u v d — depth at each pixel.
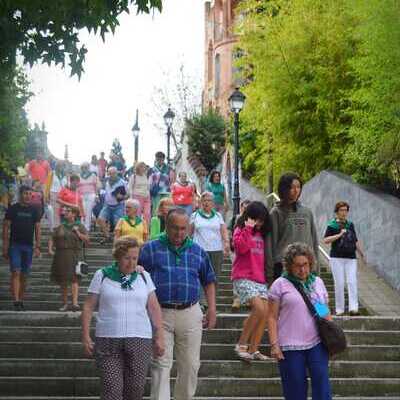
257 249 11.54
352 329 13.09
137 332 8.48
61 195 19.77
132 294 8.54
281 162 25.62
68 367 11.53
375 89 18.92
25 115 21.67
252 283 11.49
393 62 18.48
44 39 11.72
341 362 11.83
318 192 22.89
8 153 21.36
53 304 15.73
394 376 11.80
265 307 11.49
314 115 24.59
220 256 14.87
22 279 14.98
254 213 11.42
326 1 24.77
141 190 21.73
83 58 11.82
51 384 11.12
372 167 20.06
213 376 11.56
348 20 23.86
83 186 22.88
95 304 8.64
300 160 25.34
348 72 22.33
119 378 8.40
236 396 11.16
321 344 8.66
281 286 8.81
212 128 42.03
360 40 23.30
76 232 14.84
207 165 41.69
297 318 8.70
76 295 14.79
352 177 21.34
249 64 26.94
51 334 12.32
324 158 24.83
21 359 11.55
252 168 32.97
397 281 17.30
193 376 9.42
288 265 8.88
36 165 22.91
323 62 24.06
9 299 16.19
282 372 8.73
